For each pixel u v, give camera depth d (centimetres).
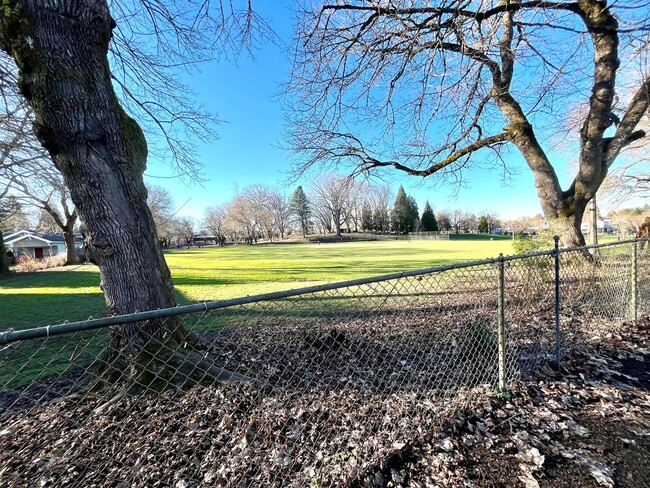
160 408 231
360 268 1327
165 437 206
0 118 577
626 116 664
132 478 176
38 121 234
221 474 177
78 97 237
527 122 731
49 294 867
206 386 254
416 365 309
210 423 219
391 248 3023
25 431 211
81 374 302
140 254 264
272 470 179
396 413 226
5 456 189
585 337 353
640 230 1195
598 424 203
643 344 333
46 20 223
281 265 1561
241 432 210
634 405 222
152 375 250
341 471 174
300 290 159
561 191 735
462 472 168
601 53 615
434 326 415
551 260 463
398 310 507
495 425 206
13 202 1350
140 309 258
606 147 690
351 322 448
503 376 241
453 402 234
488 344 297
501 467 170
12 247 3828
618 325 387
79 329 112
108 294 258
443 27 520
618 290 433
